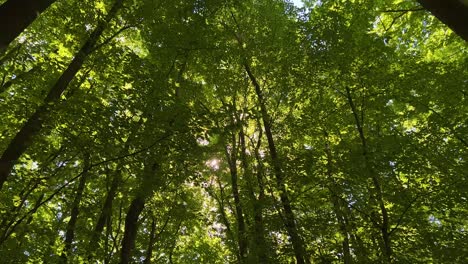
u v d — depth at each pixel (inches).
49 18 406.3
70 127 332.5
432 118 436.1
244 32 577.9
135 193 396.2
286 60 498.9
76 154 357.1
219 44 506.0
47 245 429.4
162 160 354.6
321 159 456.1
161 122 326.0
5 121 380.8
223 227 581.6
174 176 387.5
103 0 415.2
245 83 546.6
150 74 351.6
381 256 398.3
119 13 402.0
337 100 507.5
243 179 534.9
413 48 531.8
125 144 340.8
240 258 496.4
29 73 357.7
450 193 391.5
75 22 380.2
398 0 440.8
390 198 412.5
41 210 509.7
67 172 385.7
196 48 423.2
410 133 443.5
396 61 497.4
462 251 370.6
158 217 554.3
